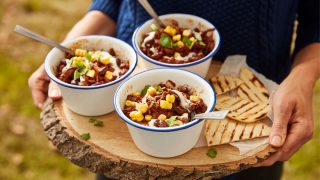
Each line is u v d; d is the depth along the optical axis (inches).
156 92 27.1
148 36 30.5
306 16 31.7
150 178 26.1
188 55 29.6
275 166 32.8
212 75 31.3
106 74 28.3
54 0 72.1
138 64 31.7
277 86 30.2
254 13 29.3
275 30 29.8
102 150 26.7
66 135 27.6
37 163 51.2
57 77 28.6
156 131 24.5
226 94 30.0
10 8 70.7
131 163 26.0
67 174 50.4
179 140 25.3
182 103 26.3
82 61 28.6
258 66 31.4
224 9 29.8
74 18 69.2
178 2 31.0
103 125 28.2
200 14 30.9
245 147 26.5
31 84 31.9
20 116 55.7
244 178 31.8
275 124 26.9
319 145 50.6
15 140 53.2
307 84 29.1
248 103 29.0
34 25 67.9
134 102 26.8
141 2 30.0
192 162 26.0
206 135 27.0
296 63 31.0
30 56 63.2
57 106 29.4
